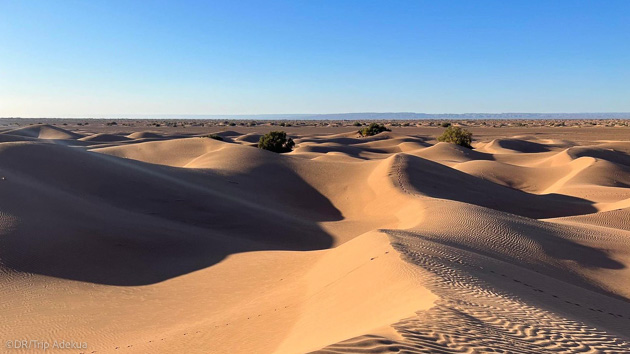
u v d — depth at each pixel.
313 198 38.38
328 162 45.50
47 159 31.50
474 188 41.06
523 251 20.00
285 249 24.41
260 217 29.86
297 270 17.95
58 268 19.03
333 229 29.45
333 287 13.67
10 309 15.14
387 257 14.20
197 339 11.80
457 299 9.80
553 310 11.14
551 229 23.97
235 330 12.07
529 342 7.58
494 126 177.25
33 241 20.30
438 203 29.06
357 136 109.06
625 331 11.81
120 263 20.28
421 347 6.61
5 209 22.44
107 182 30.95
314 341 8.97
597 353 7.61
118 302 15.98
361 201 36.41
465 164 55.50
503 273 15.07
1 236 19.89
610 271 19.38
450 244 18.62
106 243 21.80
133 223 24.78
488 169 52.81
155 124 185.88
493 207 37.22
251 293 16.02
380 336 6.99
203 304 15.42
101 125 184.88
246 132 130.62
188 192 32.31
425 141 91.56
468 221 23.16
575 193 41.91
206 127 163.12
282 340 10.30
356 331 8.41
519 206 38.41
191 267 20.25
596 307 13.91
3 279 17.48
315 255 19.75
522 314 9.36
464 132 79.25
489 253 18.80
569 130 137.00
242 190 37.06
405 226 24.33
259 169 42.53
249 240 25.56
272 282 16.95
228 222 28.30
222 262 20.69
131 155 55.41
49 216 22.97
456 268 13.77
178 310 14.99
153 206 29.09
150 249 22.06
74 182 29.70
